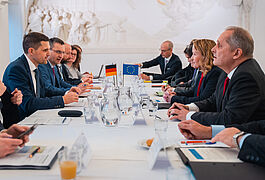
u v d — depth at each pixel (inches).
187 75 162.9
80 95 117.4
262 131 57.0
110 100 73.0
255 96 63.1
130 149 51.0
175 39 259.0
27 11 253.0
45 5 254.4
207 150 48.9
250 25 250.7
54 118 74.3
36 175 39.5
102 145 53.1
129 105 84.5
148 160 45.1
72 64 184.9
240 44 66.7
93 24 256.7
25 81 94.2
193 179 38.3
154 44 260.7
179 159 45.8
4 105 86.0
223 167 41.1
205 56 98.0
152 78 186.4
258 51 250.5
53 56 132.0
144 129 64.6
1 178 38.4
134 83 140.9
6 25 224.8
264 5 246.8
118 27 258.8
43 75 123.0
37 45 99.3
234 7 251.8
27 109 89.7
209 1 253.1
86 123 69.6
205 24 255.8
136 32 260.2
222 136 50.0
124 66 155.3
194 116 69.1
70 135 58.9
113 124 68.0
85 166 42.2
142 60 262.8
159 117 74.9
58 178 38.5
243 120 62.7
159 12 257.4
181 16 255.9
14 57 257.3
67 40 258.1
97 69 262.7
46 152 47.4
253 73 64.4
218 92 79.7
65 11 253.6
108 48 260.8
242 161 43.8
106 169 42.0
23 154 46.4
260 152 42.4
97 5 256.8
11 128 56.4
